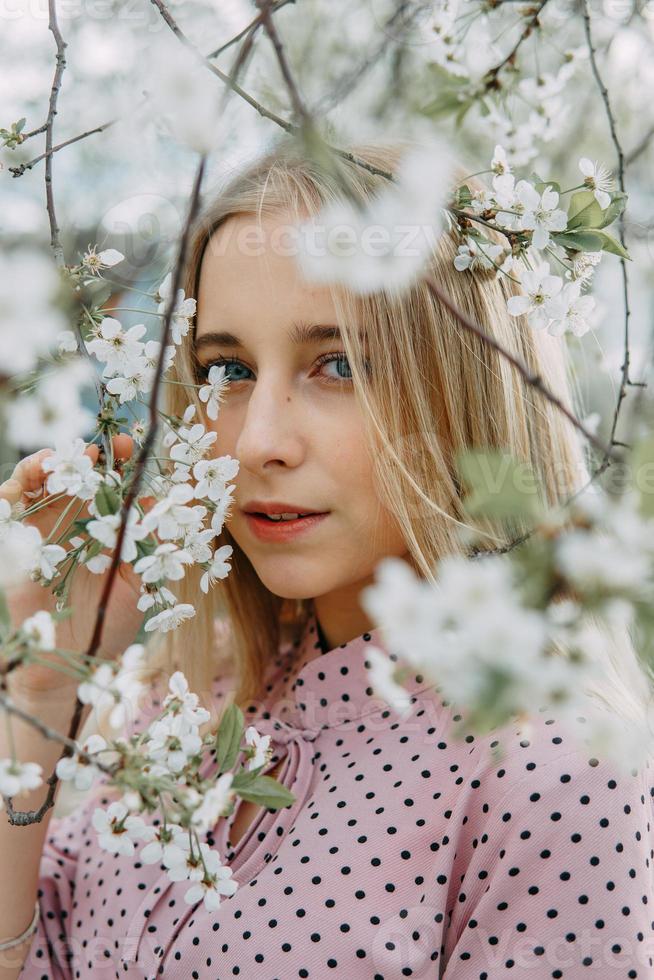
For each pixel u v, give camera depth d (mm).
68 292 788
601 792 890
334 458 1001
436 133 1504
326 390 1013
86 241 1496
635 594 494
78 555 802
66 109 1470
